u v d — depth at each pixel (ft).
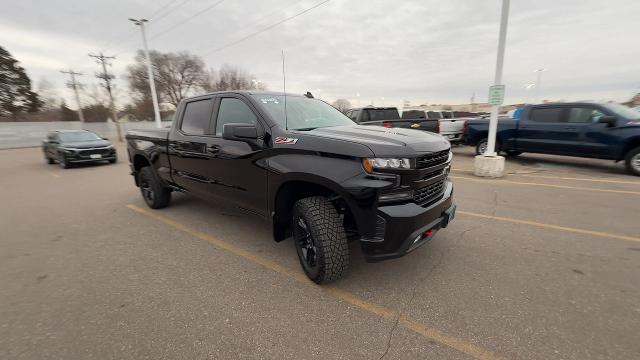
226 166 12.20
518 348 7.00
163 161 16.42
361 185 8.30
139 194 23.53
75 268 11.44
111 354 7.13
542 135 29.78
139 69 161.27
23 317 8.57
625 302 8.55
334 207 9.87
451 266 10.74
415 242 8.82
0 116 164.14
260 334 7.68
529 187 21.63
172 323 8.16
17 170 42.19
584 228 13.89
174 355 7.06
